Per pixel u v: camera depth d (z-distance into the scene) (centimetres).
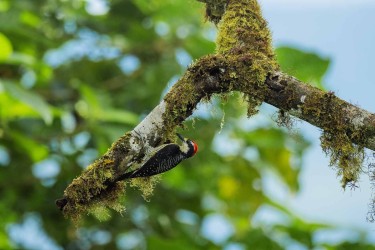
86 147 1317
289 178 1378
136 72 1379
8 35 1301
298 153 1361
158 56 1384
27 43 1341
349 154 662
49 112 1030
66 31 1430
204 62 688
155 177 734
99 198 701
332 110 661
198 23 1371
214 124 1277
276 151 1373
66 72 1393
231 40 738
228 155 1399
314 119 666
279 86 675
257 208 1388
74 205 691
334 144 665
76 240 1381
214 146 1397
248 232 1333
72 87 1376
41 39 1295
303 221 1296
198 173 1376
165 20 1390
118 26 1448
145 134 685
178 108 685
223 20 765
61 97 1359
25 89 1072
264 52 734
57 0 1411
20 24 1286
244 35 737
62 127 1317
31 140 1212
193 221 1418
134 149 684
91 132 1182
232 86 687
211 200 1476
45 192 1344
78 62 1401
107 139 1155
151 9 1420
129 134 688
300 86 673
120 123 1209
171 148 691
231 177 1393
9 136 1241
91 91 1127
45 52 1378
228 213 1393
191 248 1177
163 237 1371
